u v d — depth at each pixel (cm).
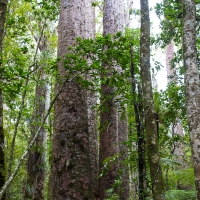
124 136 845
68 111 642
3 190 315
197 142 349
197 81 374
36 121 899
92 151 771
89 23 1086
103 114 726
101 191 671
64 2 718
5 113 984
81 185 604
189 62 385
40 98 952
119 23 855
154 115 413
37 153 1036
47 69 558
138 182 445
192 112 362
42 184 1030
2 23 462
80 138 632
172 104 643
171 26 700
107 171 671
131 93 524
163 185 377
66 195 592
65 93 649
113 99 707
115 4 863
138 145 438
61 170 609
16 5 879
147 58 448
